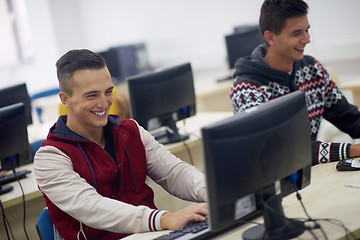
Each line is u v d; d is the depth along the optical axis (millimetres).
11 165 3027
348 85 4273
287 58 2443
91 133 2170
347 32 5758
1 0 8812
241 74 2545
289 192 1760
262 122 1610
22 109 3031
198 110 5316
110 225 1956
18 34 8984
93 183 2121
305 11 2330
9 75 8789
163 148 2332
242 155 1569
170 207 3562
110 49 6855
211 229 1578
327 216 1752
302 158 1753
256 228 1733
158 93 3496
